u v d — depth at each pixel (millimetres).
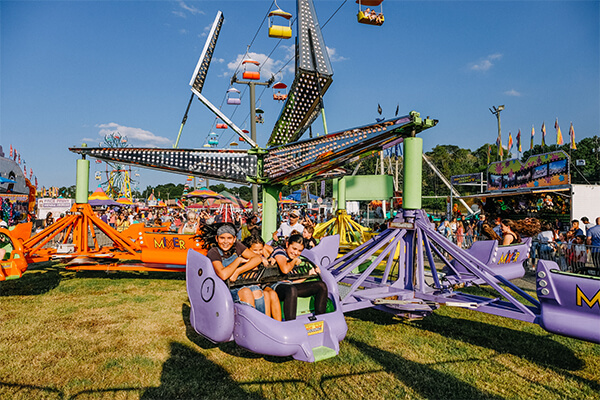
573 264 9992
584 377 4051
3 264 6438
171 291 7688
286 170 7023
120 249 9352
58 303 6680
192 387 3719
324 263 6844
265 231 8172
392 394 3619
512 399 3557
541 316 4281
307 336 3768
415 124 5152
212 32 7938
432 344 4941
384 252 5543
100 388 3654
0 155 26672
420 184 5586
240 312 3863
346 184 11984
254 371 4102
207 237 5082
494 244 6523
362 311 6559
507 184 19625
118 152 8086
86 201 8680
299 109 7570
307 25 7383
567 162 16188
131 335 5113
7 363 4164
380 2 7348
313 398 3539
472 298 5426
